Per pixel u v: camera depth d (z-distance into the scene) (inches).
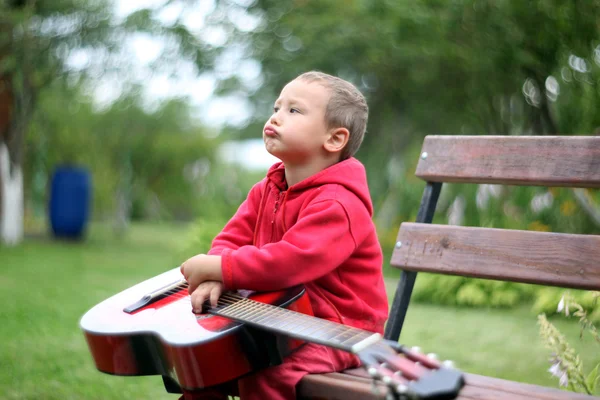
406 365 53.7
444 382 51.1
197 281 77.8
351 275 83.7
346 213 79.9
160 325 71.8
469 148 91.0
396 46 361.7
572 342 171.2
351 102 87.3
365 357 55.8
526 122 313.4
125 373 73.6
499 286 251.3
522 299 252.2
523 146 86.3
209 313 73.7
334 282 82.0
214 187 580.4
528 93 294.4
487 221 296.5
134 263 369.7
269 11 458.9
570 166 82.0
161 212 1021.2
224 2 443.8
